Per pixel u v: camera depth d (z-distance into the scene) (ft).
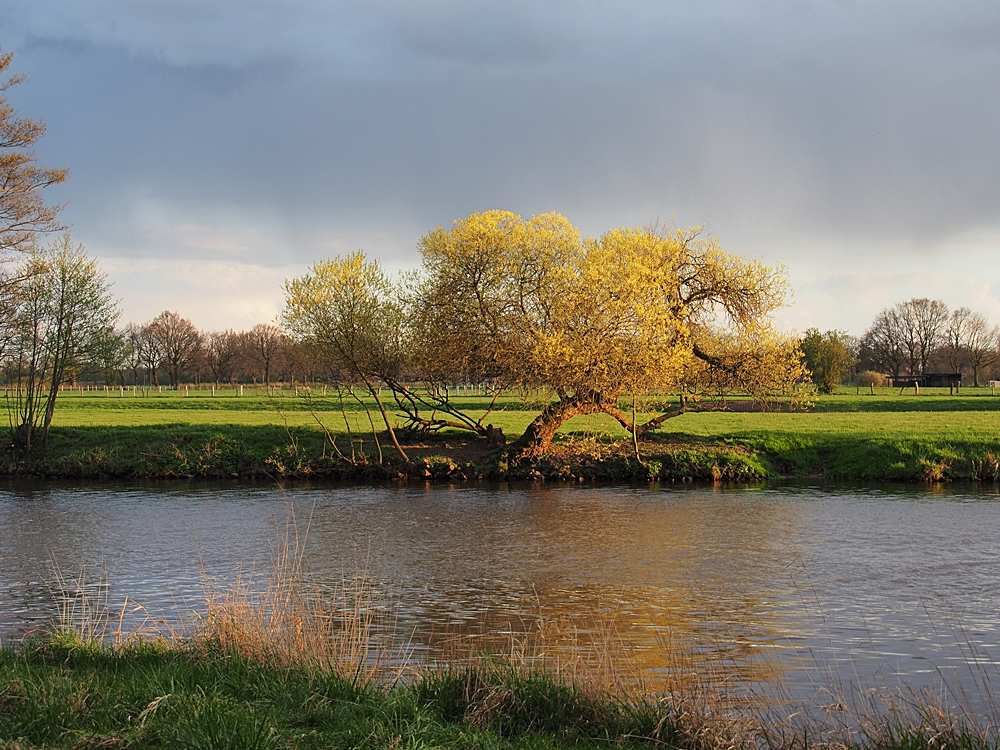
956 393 322.34
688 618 53.62
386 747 25.25
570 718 29.68
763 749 28.30
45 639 44.14
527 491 111.45
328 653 36.88
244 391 357.00
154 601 57.47
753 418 185.26
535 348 112.88
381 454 125.59
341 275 120.78
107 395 312.50
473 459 127.34
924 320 467.11
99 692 28.96
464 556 73.05
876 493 108.58
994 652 46.37
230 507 98.73
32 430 133.18
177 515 93.30
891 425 161.89
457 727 28.25
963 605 56.49
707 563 69.97
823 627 51.52
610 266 116.47
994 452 121.70
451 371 124.16
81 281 131.95
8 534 82.33
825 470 125.49
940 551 73.92
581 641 48.52
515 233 119.34
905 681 41.32
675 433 144.15
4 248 128.06
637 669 43.04
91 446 132.16
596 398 124.16
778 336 125.70
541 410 129.59
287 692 30.58
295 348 124.47
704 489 112.98
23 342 130.62
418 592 60.70
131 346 139.13
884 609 55.67
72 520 90.02
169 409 229.25
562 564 69.82
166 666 33.78
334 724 27.66
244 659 34.96
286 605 45.78
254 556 72.84
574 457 126.00
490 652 45.32
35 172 128.77
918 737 27.91
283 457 127.95
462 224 120.67
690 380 127.95
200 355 427.74
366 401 243.60
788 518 90.74
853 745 28.32
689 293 131.54
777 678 41.42
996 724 34.12
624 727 28.55
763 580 63.98
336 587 62.03
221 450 129.59
